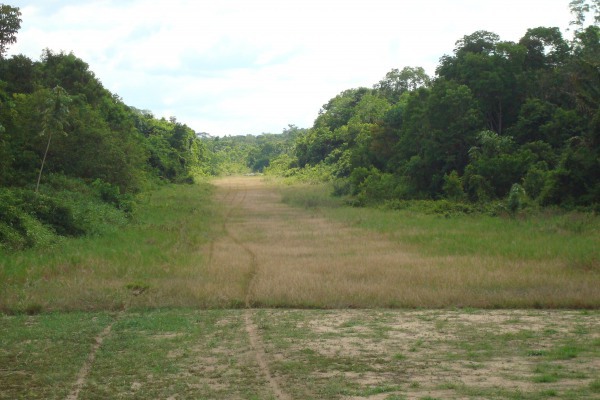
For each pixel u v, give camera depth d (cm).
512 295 1216
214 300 1229
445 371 743
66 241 2047
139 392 681
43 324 1034
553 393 631
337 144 8119
